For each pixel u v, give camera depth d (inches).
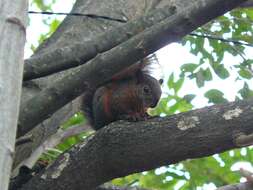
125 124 303.9
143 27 293.3
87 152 302.2
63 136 422.6
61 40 362.3
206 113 293.3
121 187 354.3
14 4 218.5
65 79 274.5
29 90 329.7
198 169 538.0
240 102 294.0
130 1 402.3
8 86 208.1
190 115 295.0
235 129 285.4
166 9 297.3
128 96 428.5
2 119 202.8
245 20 461.1
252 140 279.0
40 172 305.6
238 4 257.9
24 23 219.0
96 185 307.1
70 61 288.4
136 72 441.1
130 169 300.8
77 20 378.0
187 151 290.8
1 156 195.9
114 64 271.1
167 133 293.0
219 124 287.9
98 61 271.0
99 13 386.9
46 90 275.7
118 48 270.1
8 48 212.8
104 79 275.6
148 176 543.5
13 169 327.3
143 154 294.8
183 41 459.5
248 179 310.8
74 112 371.9
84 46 290.2
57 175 301.0
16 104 208.4
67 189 300.7
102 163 300.4
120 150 297.7
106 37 292.0
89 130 461.7
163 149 292.2
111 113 424.2
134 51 267.6
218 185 534.3
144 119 312.5
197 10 258.8
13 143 202.1
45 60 287.6
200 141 288.5
